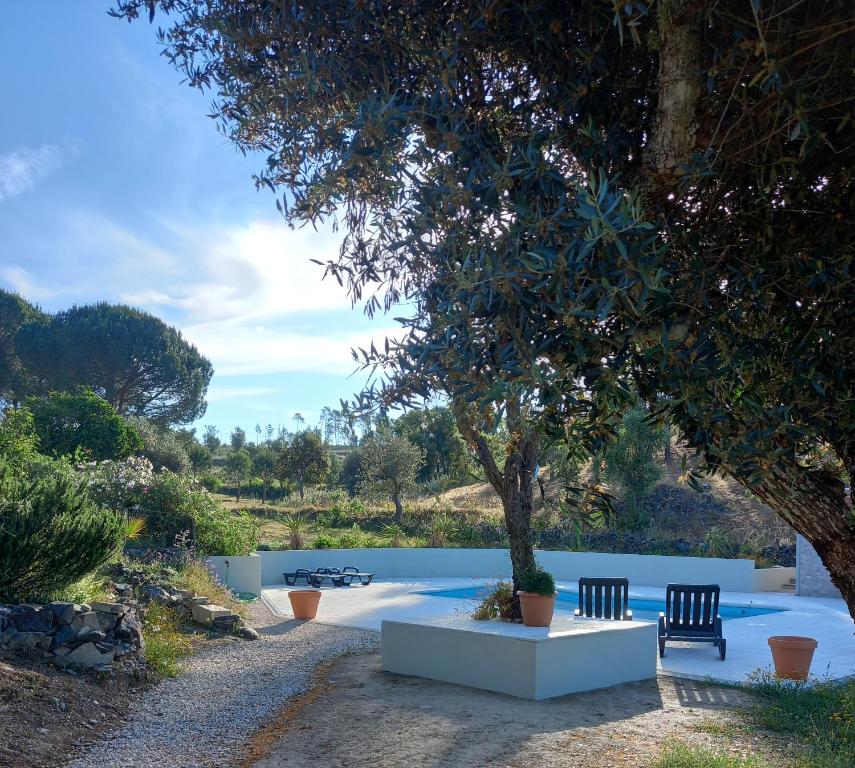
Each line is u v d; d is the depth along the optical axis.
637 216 2.28
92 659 7.73
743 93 2.73
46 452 27.55
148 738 6.19
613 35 3.08
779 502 3.08
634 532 22.56
